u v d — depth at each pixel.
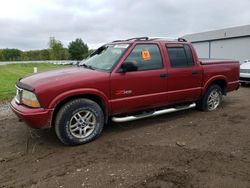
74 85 4.44
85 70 4.98
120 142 4.72
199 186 3.24
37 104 4.25
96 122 4.77
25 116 4.23
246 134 5.01
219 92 6.82
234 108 7.07
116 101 4.92
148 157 4.07
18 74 20.88
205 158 4.00
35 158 4.16
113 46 5.56
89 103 4.62
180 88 5.83
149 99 5.34
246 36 23.55
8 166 3.91
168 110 5.75
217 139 4.78
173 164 3.82
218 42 26.91
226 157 4.02
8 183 3.44
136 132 5.23
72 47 74.38
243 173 3.53
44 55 84.06
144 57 5.27
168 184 3.29
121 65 4.93
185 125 5.62
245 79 11.12
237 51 24.67
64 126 4.42
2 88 11.26
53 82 4.34
